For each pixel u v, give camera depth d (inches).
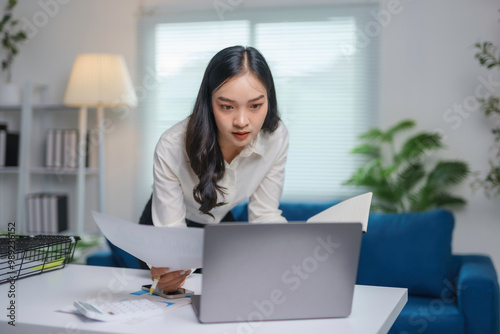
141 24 161.6
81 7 166.2
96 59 145.6
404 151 135.5
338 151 149.3
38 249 67.9
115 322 46.6
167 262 51.3
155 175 64.3
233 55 53.3
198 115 59.9
